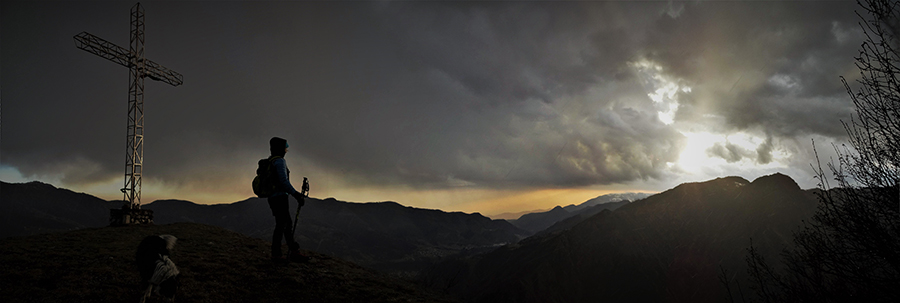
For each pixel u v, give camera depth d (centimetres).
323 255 1213
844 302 593
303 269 923
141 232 1315
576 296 16350
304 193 915
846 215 581
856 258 582
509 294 16325
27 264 741
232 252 1059
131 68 2047
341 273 981
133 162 1930
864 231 553
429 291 1114
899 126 504
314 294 790
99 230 1353
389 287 968
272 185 828
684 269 15538
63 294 622
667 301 14412
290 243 905
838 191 612
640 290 15462
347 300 789
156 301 639
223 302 688
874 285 543
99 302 617
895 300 526
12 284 639
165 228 1480
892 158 529
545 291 16438
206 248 1080
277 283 809
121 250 947
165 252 618
